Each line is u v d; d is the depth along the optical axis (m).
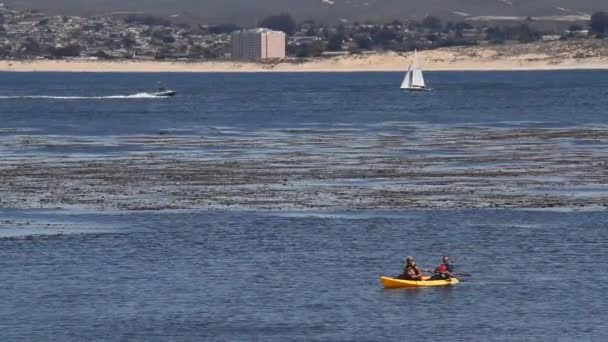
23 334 127.56
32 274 151.38
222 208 196.38
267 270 153.38
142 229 178.88
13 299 140.00
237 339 125.62
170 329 129.00
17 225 182.12
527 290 143.62
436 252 163.50
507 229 178.25
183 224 182.50
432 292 143.75
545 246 166.62
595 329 128.50
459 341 124.81
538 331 127.94
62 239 171.75
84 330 128.75
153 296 141.25
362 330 128.50
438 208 195.50
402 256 161.25
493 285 146.00
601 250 163.88
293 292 143.25
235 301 139.25
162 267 155.00
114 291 143.38
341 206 198.00
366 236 173.75
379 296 141.88
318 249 165.50
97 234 175.25
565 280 148.00
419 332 127.88
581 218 186.88
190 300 139.62
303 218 187.25
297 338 125.81
